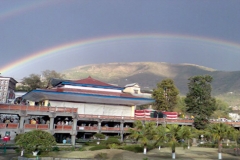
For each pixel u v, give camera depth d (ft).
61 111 168.45
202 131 216.95
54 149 137.49
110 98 213.87
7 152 128.88
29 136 116.37
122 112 233.14
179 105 366.84
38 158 105.60
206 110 257.14
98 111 223.10
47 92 193.98
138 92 356.18
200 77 272.92
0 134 171.01
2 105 154.30
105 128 196.75
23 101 303.48
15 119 222.89
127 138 200.64
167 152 158.40
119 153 133.69
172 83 306.35
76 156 119.65
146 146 153.48
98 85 223.10
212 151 175.73
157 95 297.33
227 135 139.03
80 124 208.03
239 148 179.52
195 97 266.16
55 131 164.76
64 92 199.21
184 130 135.74
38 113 162.20
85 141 181.16
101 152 132.57
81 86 218.79
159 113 248.73
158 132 139.44
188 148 188.65
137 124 152.25
